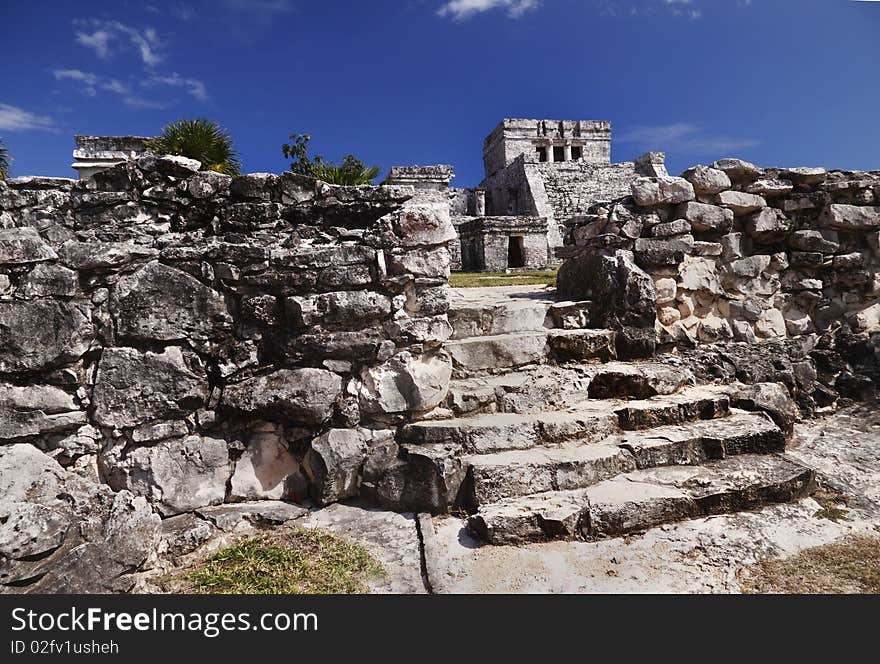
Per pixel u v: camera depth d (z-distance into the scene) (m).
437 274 4.16
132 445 3.71
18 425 3.49
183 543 3.34
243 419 3.92
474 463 3.66
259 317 3.89
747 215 5.82
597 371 4.75
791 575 2.94
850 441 4.71
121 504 3.29
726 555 3.12
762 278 5.84
